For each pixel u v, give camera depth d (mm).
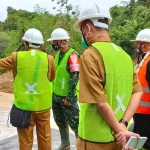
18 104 3564
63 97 4230
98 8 2125
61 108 4426
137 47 3775
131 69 2170
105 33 2150
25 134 3650
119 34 14203
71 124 4230
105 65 1997
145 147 3467
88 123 2092
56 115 4484
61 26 13992
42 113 3703
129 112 2135
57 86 4273
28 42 3617
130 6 18812
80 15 2182
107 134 2051
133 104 2160
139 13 16812
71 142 4910
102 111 1953
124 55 2154
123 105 2119
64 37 4184
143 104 3434
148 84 3375
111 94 2043
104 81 2000
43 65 3586
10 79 11438
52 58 3729
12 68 3559
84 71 1979
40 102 3623
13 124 3553
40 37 3650
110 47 2098
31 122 3656
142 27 14391
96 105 1969
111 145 2096
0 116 6273
